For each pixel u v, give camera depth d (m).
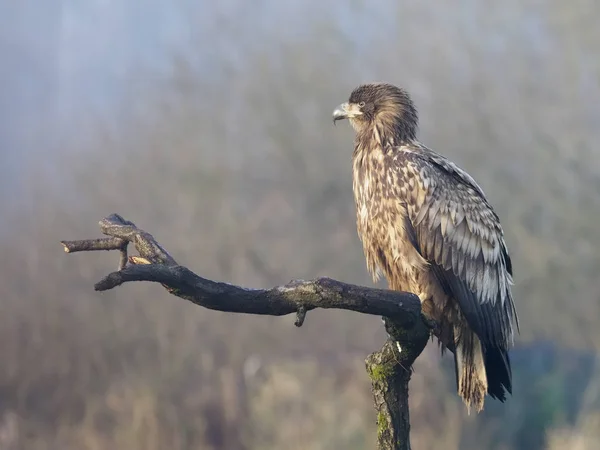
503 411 20.50
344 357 22.81
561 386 21.50
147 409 20.69
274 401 21.20
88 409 21.08
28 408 21.42
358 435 19.80
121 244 6.02
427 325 6.23
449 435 19.36
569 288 23.75
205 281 5.59
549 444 20.02
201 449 20.75
